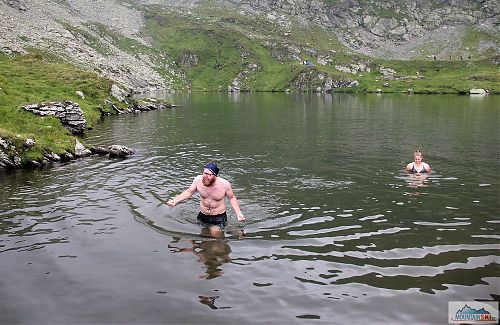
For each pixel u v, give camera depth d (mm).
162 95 127062
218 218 12039
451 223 11867
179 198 12398
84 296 7746
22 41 114938
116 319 6973
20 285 8203
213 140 30750
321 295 7773
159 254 9727
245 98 111500
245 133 35094
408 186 16375
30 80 51594
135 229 11445
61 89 51625
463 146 27031
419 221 12086
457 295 7672
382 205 13781
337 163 21359
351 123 43688
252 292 7895
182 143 29203
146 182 17297
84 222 12086
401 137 31922
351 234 11047
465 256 9477
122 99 61344
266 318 6988
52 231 11328
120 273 8719
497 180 17297
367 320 6891
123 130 37219
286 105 78125
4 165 20281
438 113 56000
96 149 25000
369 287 8062
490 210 13094
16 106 31031
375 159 22484
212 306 7379
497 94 128750
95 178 18094
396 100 95812
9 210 13312
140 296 7738
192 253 9805
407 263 9156
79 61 124375
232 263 9234
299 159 22609
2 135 21109
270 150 25906
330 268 8969
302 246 10234
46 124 28812
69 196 15055
